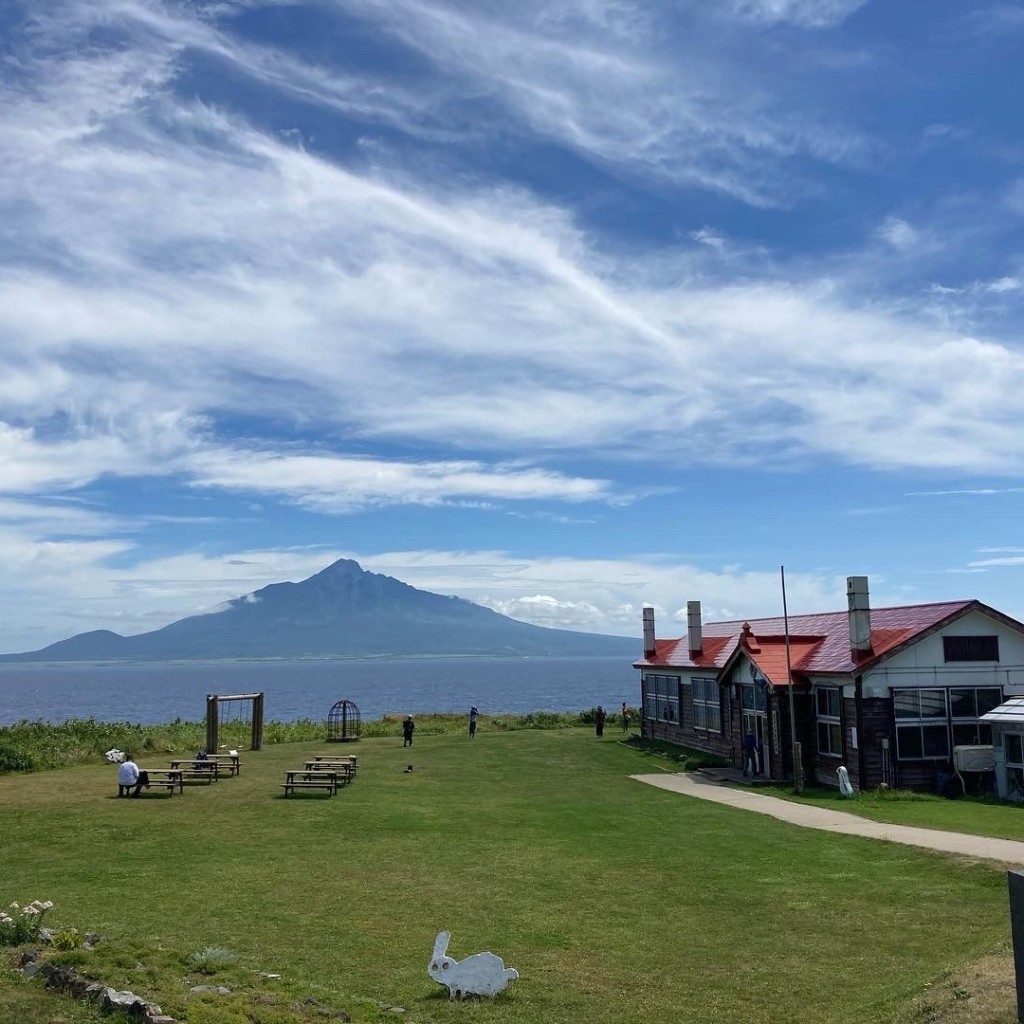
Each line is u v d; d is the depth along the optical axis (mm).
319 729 55188
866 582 33125
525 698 173125
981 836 21859
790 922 15805
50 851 21484
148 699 190125
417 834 23969
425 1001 12180
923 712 32250
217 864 20188
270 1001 11273
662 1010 11930
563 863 20500
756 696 37969
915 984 12320
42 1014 10445
